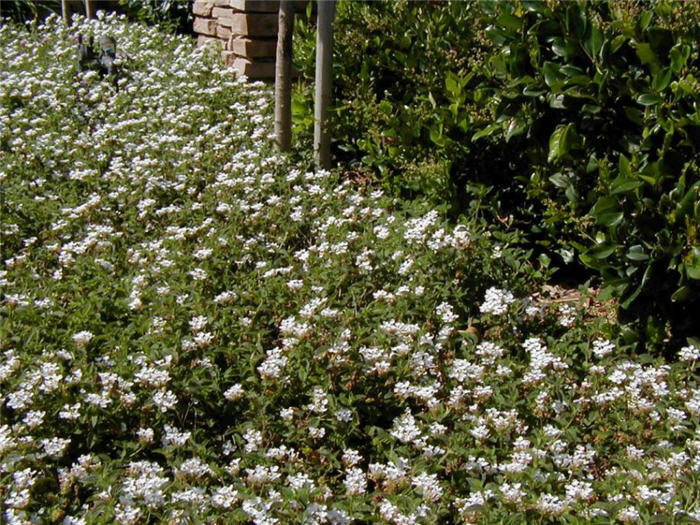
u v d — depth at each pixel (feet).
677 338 7.14
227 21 12.66
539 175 7.90
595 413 6.29
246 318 6.91
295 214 8.39
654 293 6.98
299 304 7.22
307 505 5.37
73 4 17.26
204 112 10.96
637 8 7.49
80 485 5.74
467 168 8.58
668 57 7.13
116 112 11.32
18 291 7.32
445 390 6.59
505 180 8.55
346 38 9.91
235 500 5.47
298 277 7.67
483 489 5.60
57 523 5.46
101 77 12.51
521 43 7.76
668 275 6.90
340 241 7.98
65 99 11.49
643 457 6.03
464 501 5.61
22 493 5.33
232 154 9.91
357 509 5.49
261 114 10.90
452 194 8.51
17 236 8.31
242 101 11.34
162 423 6.14
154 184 9.11
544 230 8.27
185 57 12.92
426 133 8.86
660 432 6.10
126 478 5.67
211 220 8.41
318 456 5.98
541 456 5.81
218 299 7.10
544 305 7.40
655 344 7.06
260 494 5.64
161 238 8.32
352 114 9.77
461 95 8.38
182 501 5.47
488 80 8.45
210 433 6.24
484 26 9.04
